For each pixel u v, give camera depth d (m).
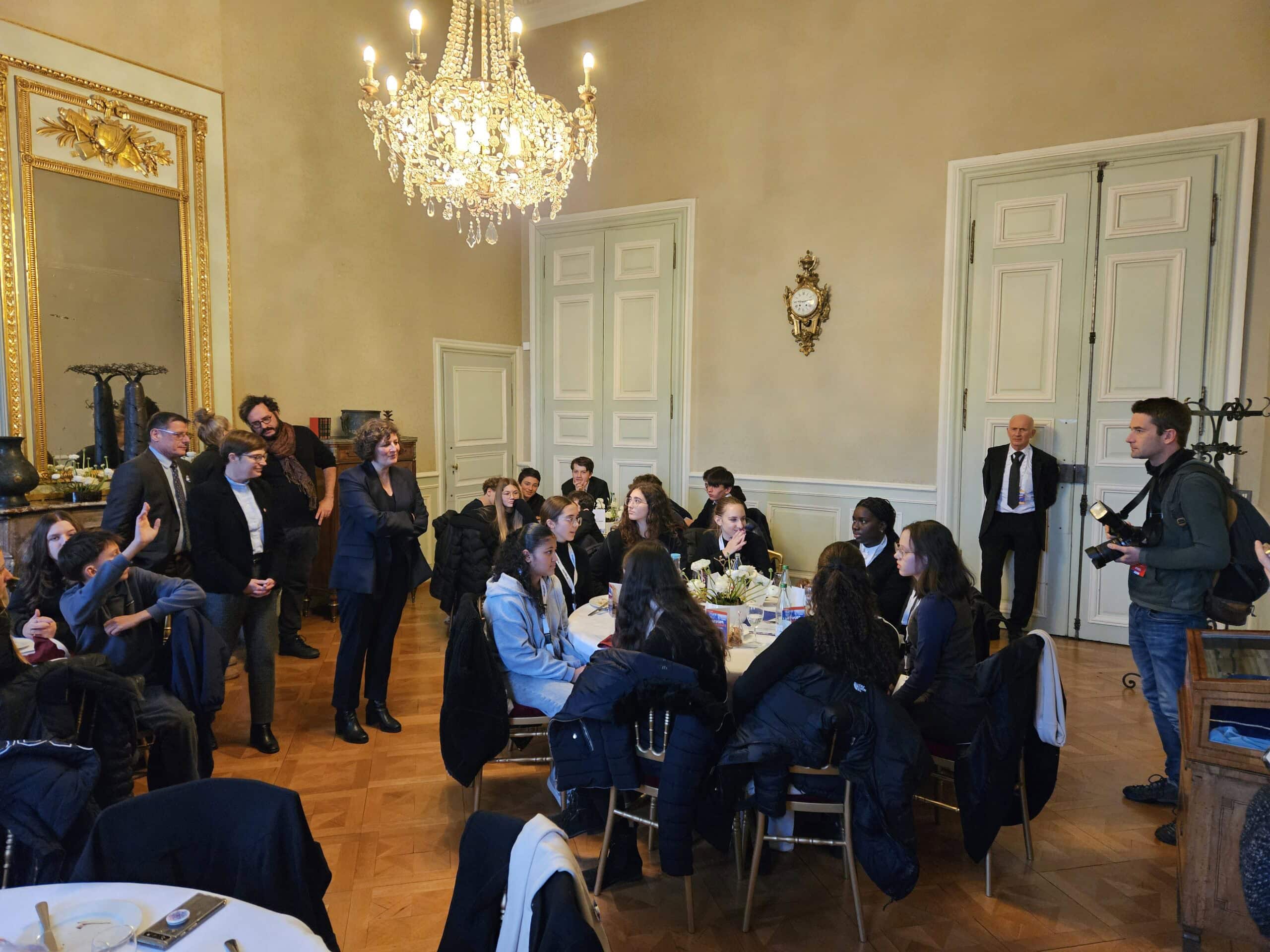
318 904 1.63
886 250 5.94
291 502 5.00
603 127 7.11
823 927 2.43
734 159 6.50
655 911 2.50
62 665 2.13
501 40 4.68
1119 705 4.22
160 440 3.71
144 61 4.96
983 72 5.54
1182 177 5.01
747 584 3.16
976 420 5.72
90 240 4.72
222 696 2.86
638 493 4.12
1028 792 2.75
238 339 5.58
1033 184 5.44
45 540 2.97
